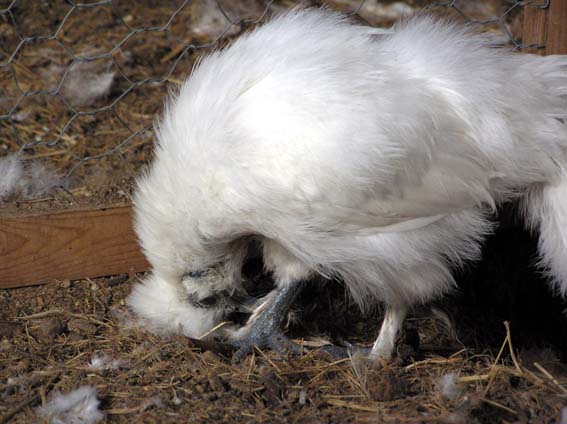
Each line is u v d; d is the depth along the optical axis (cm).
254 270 460
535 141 392
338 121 358
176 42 697
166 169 388
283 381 387
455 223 388
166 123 400
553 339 491
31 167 536
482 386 389
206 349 413
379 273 389
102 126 595
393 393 381
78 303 454
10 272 458
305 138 357
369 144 357
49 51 673
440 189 377
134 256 479
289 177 358
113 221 468
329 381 393
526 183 404
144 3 753
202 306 429
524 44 505
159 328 427
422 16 443
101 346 419
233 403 372
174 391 378
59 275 468
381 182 364
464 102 380
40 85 632
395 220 376
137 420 357
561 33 491
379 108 363
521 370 401
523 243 509
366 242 379
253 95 370
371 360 408
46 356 408
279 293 428
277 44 389
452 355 429
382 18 719
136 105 621
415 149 367
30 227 454
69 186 514
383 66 379
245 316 452
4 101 611
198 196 374
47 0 730
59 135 580
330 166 356
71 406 363
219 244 401
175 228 393
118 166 542
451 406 372
